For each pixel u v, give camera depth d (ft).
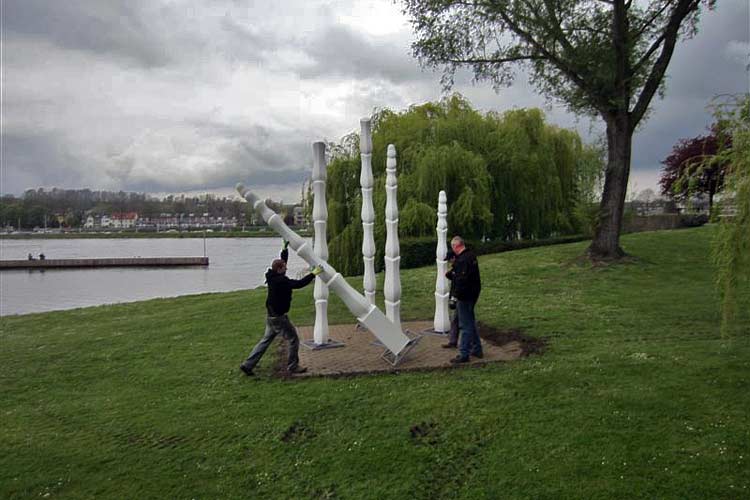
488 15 53.42
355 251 77.25
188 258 185.57
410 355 29.58
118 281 130.21
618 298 41.22
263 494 16.72
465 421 20.25
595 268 52.95
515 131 83.92
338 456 18.51
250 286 113.91
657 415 19.61
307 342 32.73
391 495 16.28
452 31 55.67
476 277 27.12
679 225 116.26
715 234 22.00
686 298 40.01
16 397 25.93
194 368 28.76
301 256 27.61
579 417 19.84
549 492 15.79
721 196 20.66
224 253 250.78
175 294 102.06
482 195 76.79
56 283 127.34
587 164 100.78
